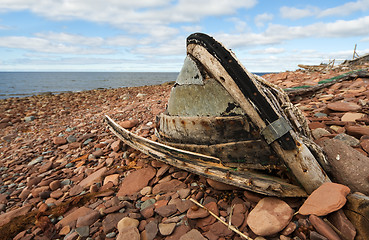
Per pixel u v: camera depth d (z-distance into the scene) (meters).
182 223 2.11
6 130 7.82
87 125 6.99
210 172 2.40
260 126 2.08
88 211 2.56
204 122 2.48
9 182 3.82
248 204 2.17
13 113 10.73
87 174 3.68
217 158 2.51
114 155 4.19
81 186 3.27
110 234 2.09
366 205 1.60
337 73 9.21
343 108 4.32
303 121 2.63
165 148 2.96
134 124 5.89
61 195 3.13
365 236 1.57
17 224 2.48
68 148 5.13
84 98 15.48
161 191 2.73
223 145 2.42
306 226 1.77
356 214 1.65
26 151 5.23
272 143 2.05
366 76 7.12
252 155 2.29
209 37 2.31
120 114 7.64
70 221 2.42
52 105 12.88
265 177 2.22
